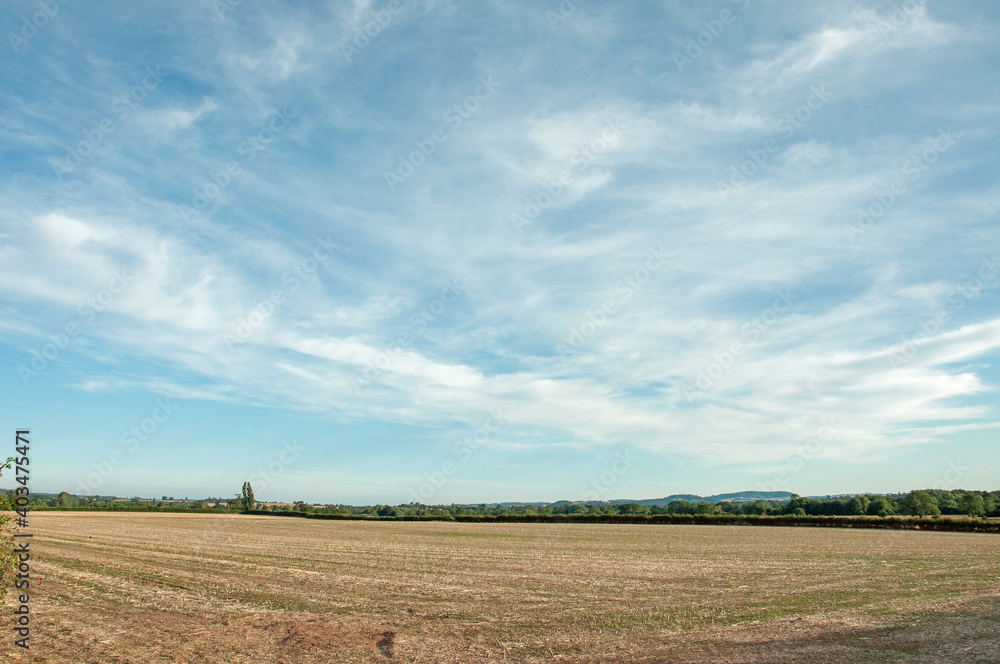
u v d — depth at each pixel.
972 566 29.75
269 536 50.97
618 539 49.88
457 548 40.38
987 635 14.13
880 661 12.10
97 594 19.78
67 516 84.00
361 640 14.16
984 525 62.22
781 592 21.73
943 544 44.78
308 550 37.47
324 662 12.37
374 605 18.86
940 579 24.88
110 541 41.47
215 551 35.66
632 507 116.44
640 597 20.64
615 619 16.89
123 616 16.44
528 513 87.81
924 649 12.98
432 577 25.34
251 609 17.80
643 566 29.92
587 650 13.51
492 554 36.09
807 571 28.00
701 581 24.59
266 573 25.91
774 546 42.81
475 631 15.34
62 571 25.14
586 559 33.25
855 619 16.52
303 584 22.91
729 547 41.84
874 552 37.84
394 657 12.83
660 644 13.99
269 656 12.71
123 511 112.50
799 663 12.09
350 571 27.11
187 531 56.09
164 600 18.95
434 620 16.69
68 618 15.99
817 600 19.92
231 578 24.16
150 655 12.64
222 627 15.28
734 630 15.39
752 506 127.19
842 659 12.30
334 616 17.05
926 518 66.12
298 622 16.02
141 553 33.44
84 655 12.55
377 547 40.69
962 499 114.25
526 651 13.42
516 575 26.25
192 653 12.83
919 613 17.27
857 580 24.80
